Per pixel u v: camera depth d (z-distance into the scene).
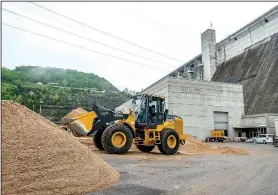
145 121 15.21
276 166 10.41
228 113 54.53
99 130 14.86
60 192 5.07
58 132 7.26
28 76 182.88
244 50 80.62
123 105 72.44
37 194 4.77
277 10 69.88
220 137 50.03
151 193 5.43
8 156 5.35
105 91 162.62
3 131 5.97
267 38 73.12
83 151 7.09
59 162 5.98
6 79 137.38
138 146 16.84
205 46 91.00
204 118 51.69
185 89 50.94
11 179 4.88
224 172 8.53
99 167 6.81
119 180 6.74
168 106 48.91
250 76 69.81
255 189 6.01
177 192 5.57
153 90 55.72
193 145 22.95
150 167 9.32
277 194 5.57
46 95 128.38
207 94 52.97
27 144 5.98
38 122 7.18
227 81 76.81
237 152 19.28
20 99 105.00
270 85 60.69
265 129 50.69
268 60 67.06
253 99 62.84
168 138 15.23
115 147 13.30
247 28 79.75
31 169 5.34
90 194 5.26
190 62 102.50
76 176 5.80
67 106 117.06
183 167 9.59
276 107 54.22
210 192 5.64
